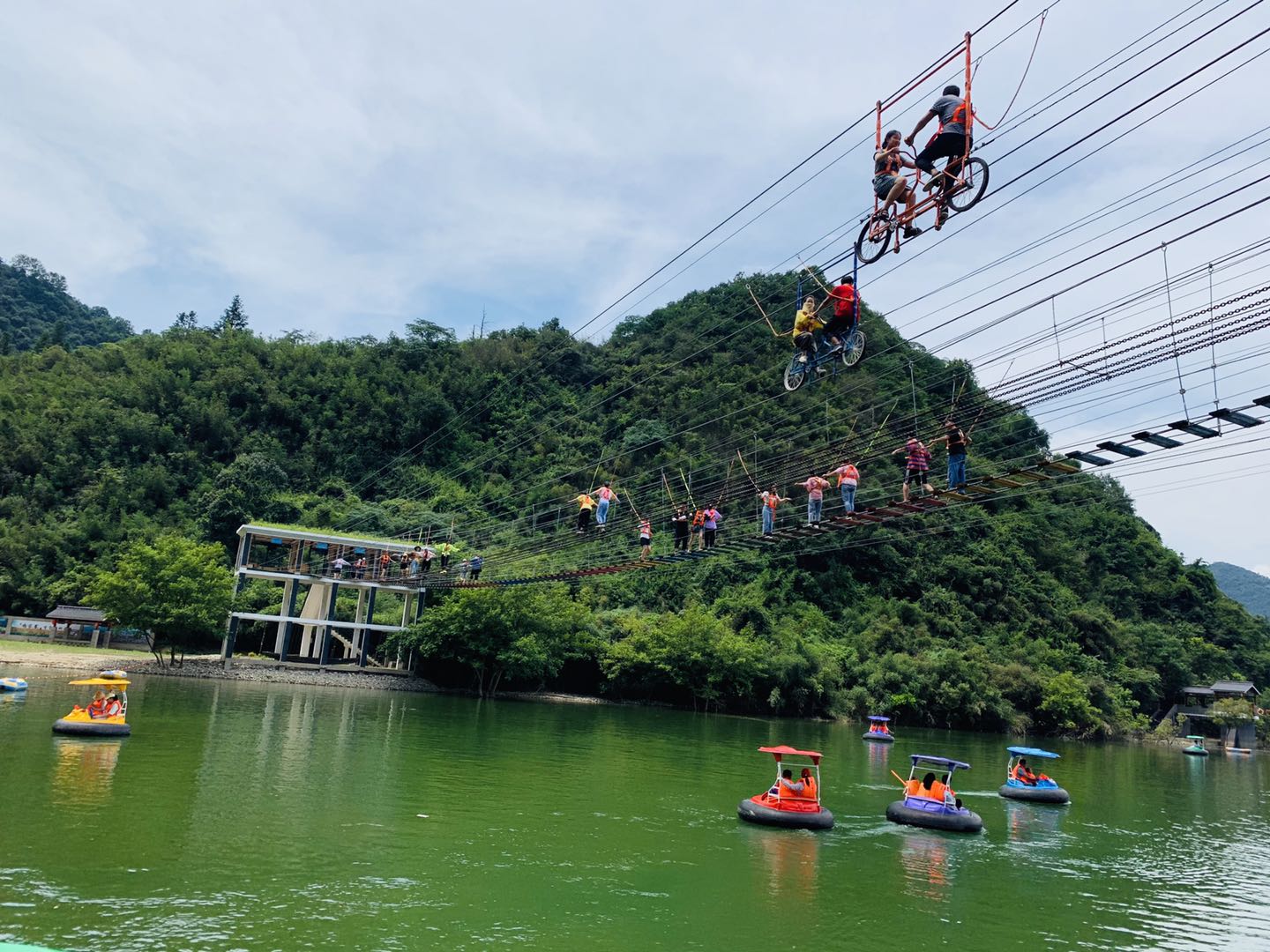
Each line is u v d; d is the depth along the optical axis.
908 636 85.56
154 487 103.31
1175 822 34.69
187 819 21.91
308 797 25.59
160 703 46.03
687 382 112.38
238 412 123.69
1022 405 19.31
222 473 106.81
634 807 28.17
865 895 20.09
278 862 19.03
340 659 76.38
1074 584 109.50
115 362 131.25
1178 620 110.88
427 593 75.19
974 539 107.31
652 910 17.88
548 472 109.75
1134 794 43.28
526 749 39.81
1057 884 22.64
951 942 17.38
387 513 108.06
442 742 39.69
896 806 29.06
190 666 66.56
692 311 130.88
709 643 70.50
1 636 77.88
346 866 19.12
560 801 28.28
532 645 66.12
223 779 27.09
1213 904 21.92
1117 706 84.50
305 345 144.12
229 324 170.50
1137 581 113.94
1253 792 47.69
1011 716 76.94
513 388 134.00
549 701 69.56
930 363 73.75
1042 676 81.56
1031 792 36.69
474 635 67.00
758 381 101.25
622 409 118.56
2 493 100.75
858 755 48.53
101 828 20.42
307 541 73.81
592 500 40.19
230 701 49.69
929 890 20.97
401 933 15.42
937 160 17.70
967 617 93.88
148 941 14.09
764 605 88.38
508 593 67.31
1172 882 23.89
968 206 16.69
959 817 28.25
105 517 94.69
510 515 106.12
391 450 125.38
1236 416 15.53
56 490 101.56
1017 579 100.94
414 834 22.38
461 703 61.75
